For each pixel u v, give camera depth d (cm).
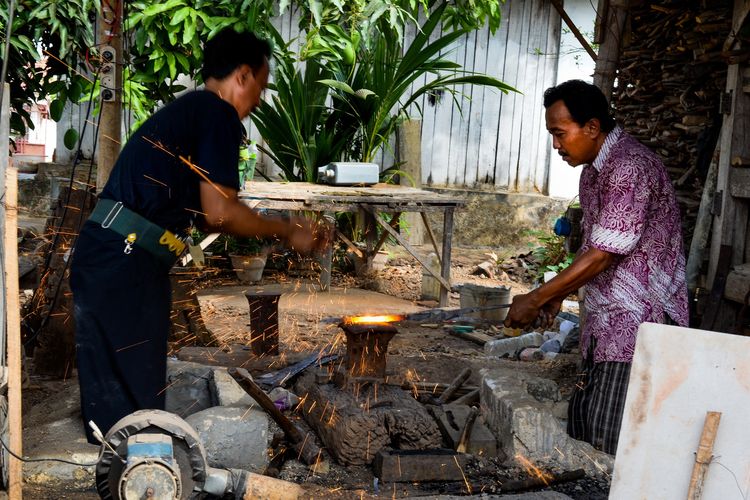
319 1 709
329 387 423
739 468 218
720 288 491
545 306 368
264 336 544
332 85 877
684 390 224
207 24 703
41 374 484
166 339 342
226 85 335
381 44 912
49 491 348
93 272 324
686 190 586
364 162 938
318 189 820
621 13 601
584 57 1166
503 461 399
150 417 268
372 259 907
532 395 447
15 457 300
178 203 330
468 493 363
